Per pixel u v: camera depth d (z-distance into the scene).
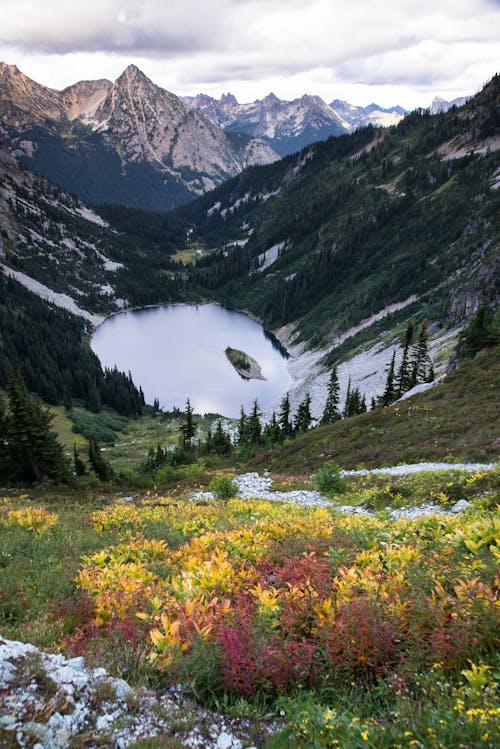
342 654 5.06
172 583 7.62
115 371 168.50
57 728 3.94
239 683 4.91
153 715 4.43
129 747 3.86
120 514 16.45
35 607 7.48
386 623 5.19
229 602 6.10
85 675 4.81
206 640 5.31
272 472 38.16
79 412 142.75
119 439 130.88
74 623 6.83
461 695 4.13
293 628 5.62
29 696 4.26
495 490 16.64
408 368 75.69
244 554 9.35
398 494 19.91
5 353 158.50
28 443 38.91
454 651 4.84
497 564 6.88
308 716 4.27
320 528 11.45
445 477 20.36
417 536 9.73
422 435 31.38
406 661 4.79
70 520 16.59
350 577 6.74
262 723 4.52
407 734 3.65
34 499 29.41
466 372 41.94
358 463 31.25
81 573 8.74
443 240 186.88
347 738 3.90
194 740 4.17
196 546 10.21
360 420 42.12
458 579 5.98
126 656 5.55
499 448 24.23
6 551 10.63
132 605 6.93
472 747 3.46
